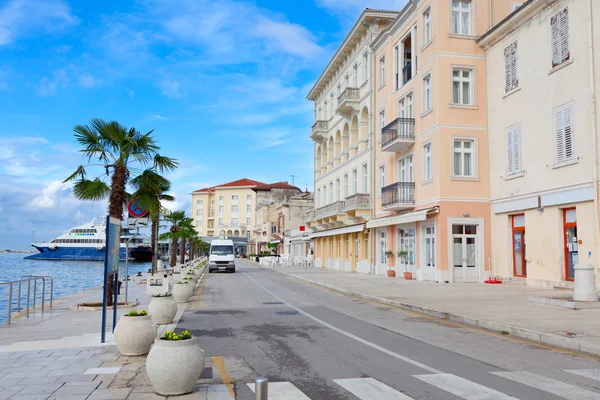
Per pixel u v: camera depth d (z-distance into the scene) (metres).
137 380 6.77
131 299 18.30
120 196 16.14
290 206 74.81
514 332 10.50
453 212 24.75
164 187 17.36
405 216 27.23
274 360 8.22
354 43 39.91
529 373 7.20
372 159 35.12
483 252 24.73
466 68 25.45
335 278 30.11
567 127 18.92
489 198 25.02
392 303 16.59
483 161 25.23
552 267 19.83
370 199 35.19
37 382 6.64
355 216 36.31
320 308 15.89
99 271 65.25
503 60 23.77
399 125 28.27
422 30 27.44
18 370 7.32
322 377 7.06
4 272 61.69
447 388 6.42
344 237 42.91
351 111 40.31
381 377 7.04
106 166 16.25
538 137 20.81
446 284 23.59
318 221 49.00
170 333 6.39
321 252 51.28
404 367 7.64
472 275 24.80
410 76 29.73
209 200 145.50
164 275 19.47
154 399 5.94
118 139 15.96
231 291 22.81
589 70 17.83
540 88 20.72
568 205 18.98
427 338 10.23
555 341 9.34
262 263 60.12
